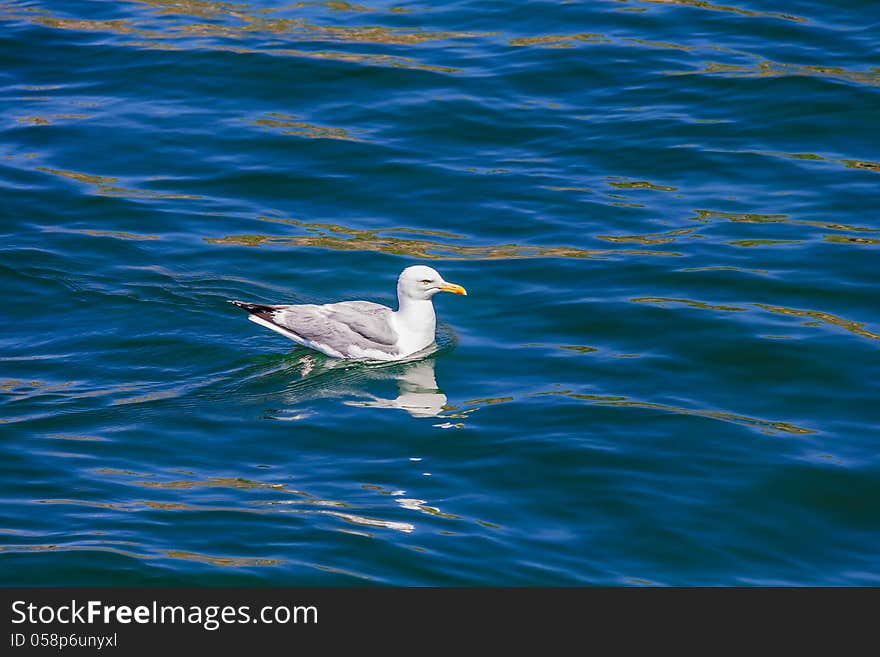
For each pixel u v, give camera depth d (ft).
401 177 70.28
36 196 67.41
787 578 40.24
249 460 46.44
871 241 62.69
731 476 45.42
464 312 58.54
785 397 50.75
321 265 62.13
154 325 56.75
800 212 65.82
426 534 41.55
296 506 43.06
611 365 53.52
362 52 83.87
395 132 74.84
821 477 45.27
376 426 49.16
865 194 67.26
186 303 58.54
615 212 66.44
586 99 78.02
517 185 69.26
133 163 71.61
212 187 69.51
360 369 54.08
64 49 84.28
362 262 62.44
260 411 50.37
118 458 46.19
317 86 79.87
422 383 52.75
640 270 60.95
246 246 63.77
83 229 64.64
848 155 71.31
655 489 44.60
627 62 81.71
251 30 87.35
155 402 50.67
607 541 41.75
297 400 51.34
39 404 50.08
